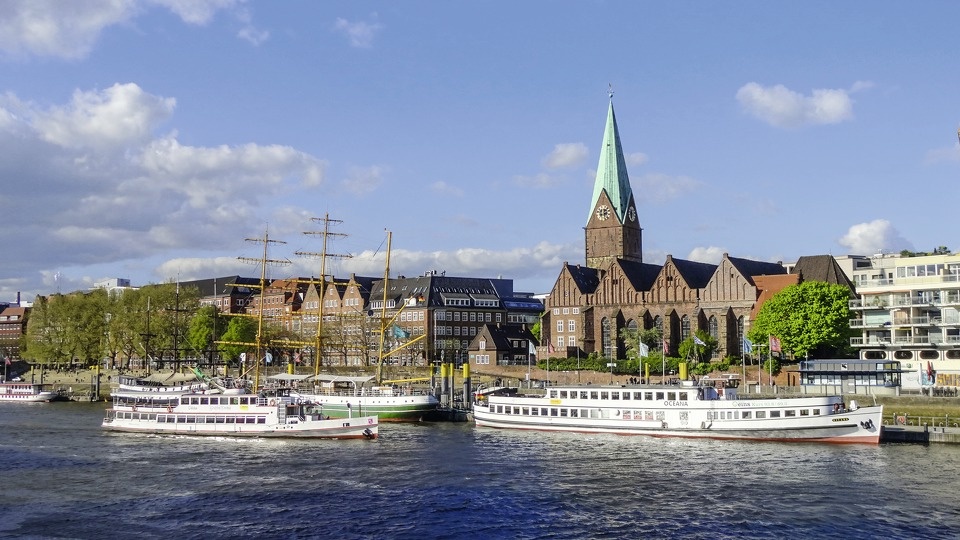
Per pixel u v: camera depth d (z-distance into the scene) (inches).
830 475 3142.2
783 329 5748.0
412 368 7298.2
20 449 3951.8
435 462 3506.4
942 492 2851.9
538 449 3843.5
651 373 6481.3
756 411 4042.8
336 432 4222.4
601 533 2418.8
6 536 2417.6
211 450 3875.5
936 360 5831.7
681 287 7406.5
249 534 2433.6
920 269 5949.8
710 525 2485.2
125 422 4579.2
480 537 2391.7
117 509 2714.1
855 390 4968.0
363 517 2600.9
